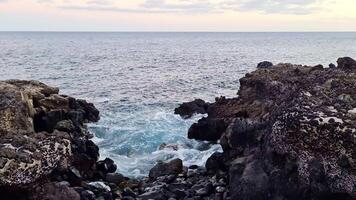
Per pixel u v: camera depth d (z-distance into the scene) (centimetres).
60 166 1733
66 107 3000
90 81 5462
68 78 5725
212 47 15962
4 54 10631
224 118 2703
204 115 3359
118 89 4812
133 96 4366
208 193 1812
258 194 1600
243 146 1930
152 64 8088
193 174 2070
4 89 2398
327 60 8462
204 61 8806
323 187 1434
